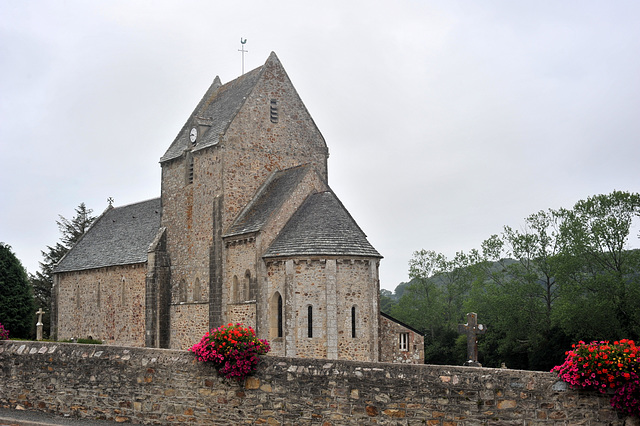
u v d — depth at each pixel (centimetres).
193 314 5316
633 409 1748
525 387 1872
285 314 4331
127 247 6506
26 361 2758
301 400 2162
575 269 6544
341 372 2112
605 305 6044
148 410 2431
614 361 1762
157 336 5609
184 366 2373
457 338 8988
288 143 5444
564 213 7075
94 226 7894
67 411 2622
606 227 6431
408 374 2016
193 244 5400
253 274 4631
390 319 4662
